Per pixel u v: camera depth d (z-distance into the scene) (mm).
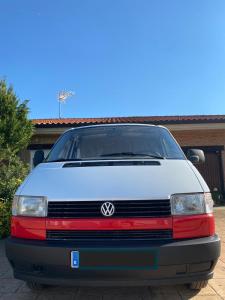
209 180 7688
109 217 1931
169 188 2010
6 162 5203
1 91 6301
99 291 2389
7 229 4090
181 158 2553
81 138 2781
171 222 1926
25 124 6473
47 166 2412
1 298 2305
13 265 2062
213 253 1929
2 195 4402
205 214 1995
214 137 7738
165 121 7152
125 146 2664
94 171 2209
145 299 2236
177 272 1896
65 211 1973
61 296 2318
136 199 1947
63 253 1882
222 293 2299
